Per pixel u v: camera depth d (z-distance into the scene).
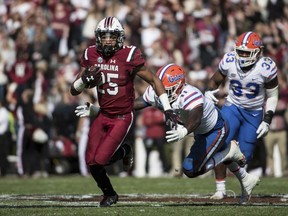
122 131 23.67
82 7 57.94
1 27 57.88
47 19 58.44
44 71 52.03
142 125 47.59
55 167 48.91
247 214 21.69
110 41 23.33
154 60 51.41
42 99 48.97
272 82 28.41
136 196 30.20
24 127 47.69
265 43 54.97
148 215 21.48
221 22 56.72
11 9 59.66
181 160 46.00
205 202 26.77
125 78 23.59
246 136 29.17
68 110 48.66
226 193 30.45
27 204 25.92
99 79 23.64
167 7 57.56
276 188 33.94
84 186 36.44
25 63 52.06
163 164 48.00
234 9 57.38
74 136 49.12
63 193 32.00
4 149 48.09
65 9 57.09
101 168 23.88
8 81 51.97
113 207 23.88
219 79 29.31
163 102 23.45
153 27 55.22
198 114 23.48
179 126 23.20
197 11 57.12
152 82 23.67
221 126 24.56
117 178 43.25
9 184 38.34
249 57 27.83
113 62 23.52
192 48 54.16
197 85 48.41
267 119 28.20
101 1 56.91
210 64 53.81
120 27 23.50
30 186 36.72
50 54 55.31
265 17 59.06
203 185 36.62
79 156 48.03
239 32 56.81
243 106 29.02
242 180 25.69
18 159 47.78
